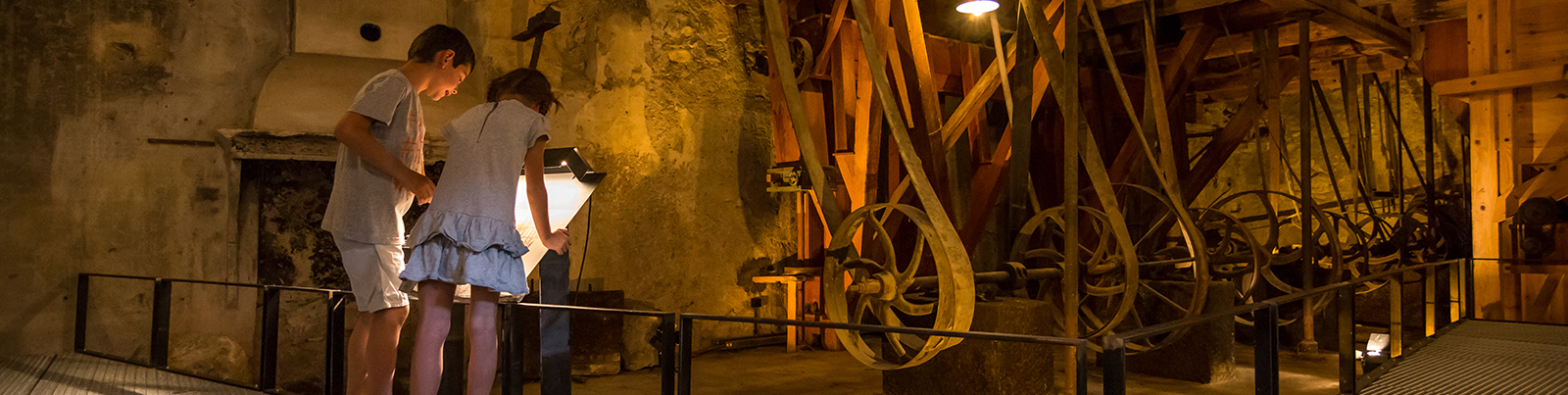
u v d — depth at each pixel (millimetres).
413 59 2514
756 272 6871
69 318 4840
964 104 5375
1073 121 3912
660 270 6234
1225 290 5262
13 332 4699
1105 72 7359
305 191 5523
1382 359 4441
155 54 5055
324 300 5543
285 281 5426
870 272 4059
